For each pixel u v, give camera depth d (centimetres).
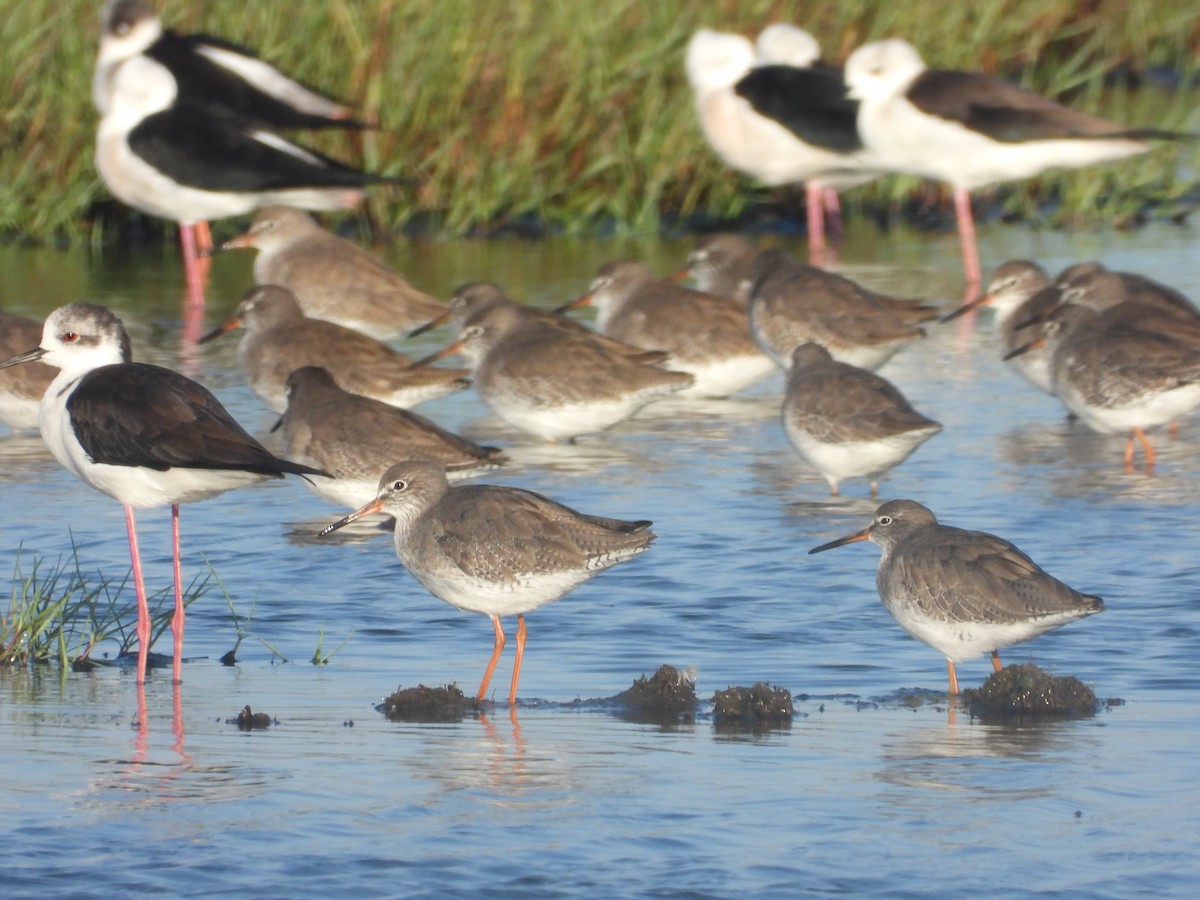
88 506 1571
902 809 928
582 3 2897
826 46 3206
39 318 2223
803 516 1524
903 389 2012
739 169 2831
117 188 2516
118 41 2672
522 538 1154
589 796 949
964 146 2536
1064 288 1964
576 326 1912
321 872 855
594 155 2912
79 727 1065
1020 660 1180
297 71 2900
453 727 1066
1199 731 1047
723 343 1995
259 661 1204
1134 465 1683
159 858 870
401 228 2875
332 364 1809
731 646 1223
